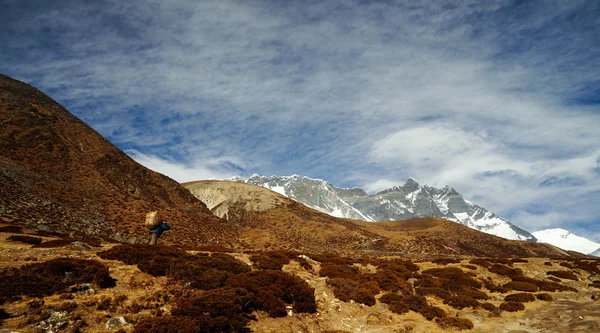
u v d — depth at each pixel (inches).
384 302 810.8
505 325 698.2
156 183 3508.9
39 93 3580.2
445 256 3223.4
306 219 5206.7
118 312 490.3
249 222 5211.6
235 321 518.0
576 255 5698.8
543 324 697.6
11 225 1175.0
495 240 5231.3
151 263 703.1
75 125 3385.8
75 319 441.4
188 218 3026.6
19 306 447.8
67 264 573.9
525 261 1576.0
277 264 936.9
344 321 678.5
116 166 3112.7
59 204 1881.2
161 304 543.5
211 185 6609.3
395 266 1190.9
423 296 887.7
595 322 675.4
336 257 1315.2
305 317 647.8
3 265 570.3
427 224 6451.8
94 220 1910.7
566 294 1032.8
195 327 456.4
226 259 820.6
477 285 1059.9
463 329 666.2
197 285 646.5
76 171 2640.3
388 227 6712.6
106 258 745.0
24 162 2272.4
